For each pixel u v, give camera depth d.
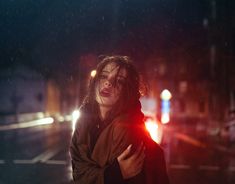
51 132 44.53
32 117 72.56
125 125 2.65
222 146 26.33
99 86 2.77
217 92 37.00
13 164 17.88
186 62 65.69
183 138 33.00
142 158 2.62
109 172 2.57
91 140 2.72
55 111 84.12
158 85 65.44
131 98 2.77
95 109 2.78
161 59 62.34
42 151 23.88
